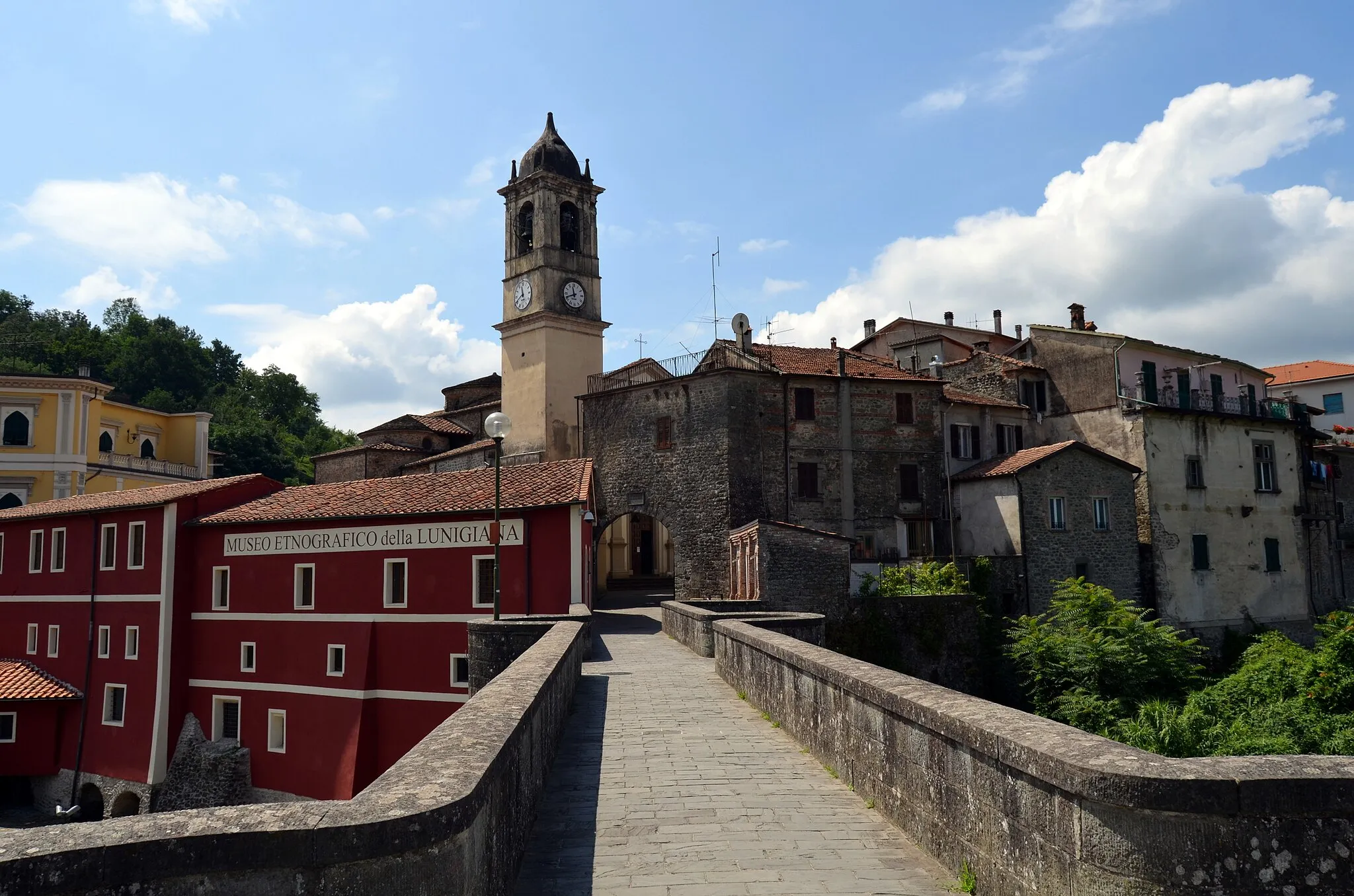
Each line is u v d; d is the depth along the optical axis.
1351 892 4.04
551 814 8.01
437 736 5.83
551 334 51.97
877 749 8.01
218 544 35.19
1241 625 46.22
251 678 33.62
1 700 35.69
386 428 60.69
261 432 82.25
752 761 10.09
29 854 3.41
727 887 6.12
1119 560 42.56
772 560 34.38
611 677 17.41
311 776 31.50
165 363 91.75
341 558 32.47
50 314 102.00
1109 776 4.30
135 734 34.81
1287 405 51.00
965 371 51.12
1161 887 4.13
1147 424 44.50
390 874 3.80
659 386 42.91
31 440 54.16
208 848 3.62
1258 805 4.09
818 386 42.91
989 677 37.56
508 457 52.81
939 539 43.88
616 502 43.72
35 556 40.22
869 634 35.47
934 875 6.29
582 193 54.56
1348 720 26.02
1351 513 55.97
